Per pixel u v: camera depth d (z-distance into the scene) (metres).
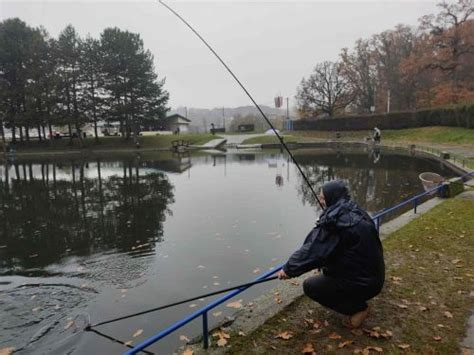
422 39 39.56
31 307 4.85
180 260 6.35
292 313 3.42
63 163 27.67
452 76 34.00
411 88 41.50
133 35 40.44
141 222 9.16
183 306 4.68
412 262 4.58
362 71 46.62
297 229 7.94
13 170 23.20
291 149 35.25
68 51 38.44
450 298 3.61
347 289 2.82
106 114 40.59
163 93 42.59
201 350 2.93
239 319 3.36
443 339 2.93
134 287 5.36
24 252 7.22
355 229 2.69
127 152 37.06
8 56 38.56
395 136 34.00
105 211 10.67
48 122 39.34
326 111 49.16
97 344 3.95
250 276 5.56
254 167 20.75
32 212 10.90
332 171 17.58
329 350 2.83
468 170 13.38
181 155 31.89
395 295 3.69
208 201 11.39
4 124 40.50
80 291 5.30
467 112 27.02
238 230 8.00
